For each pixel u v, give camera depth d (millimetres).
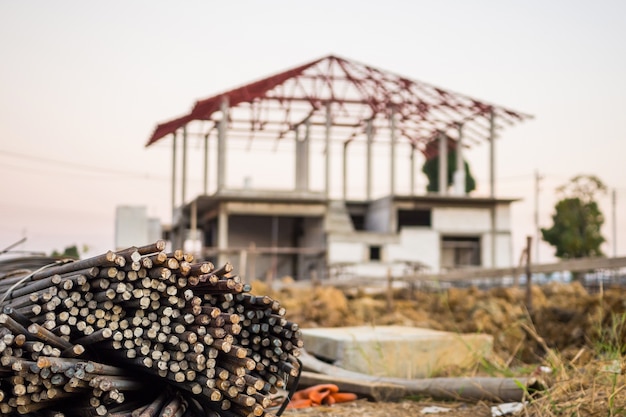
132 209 36375
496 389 7484
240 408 5020
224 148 35094
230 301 5289
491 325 14281
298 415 7047
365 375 8453
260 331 5426
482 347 9414
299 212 36219
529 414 6637
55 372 4504
